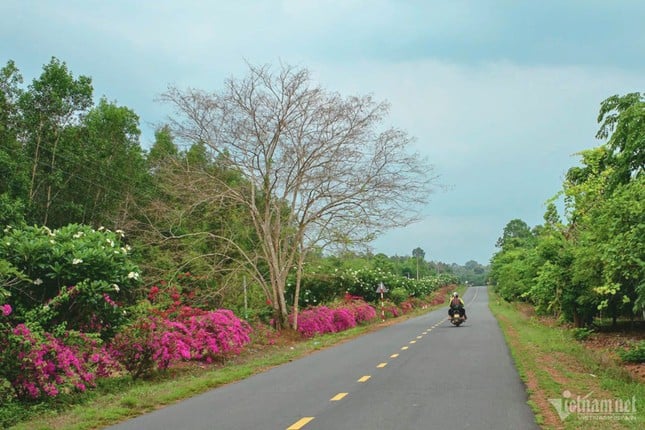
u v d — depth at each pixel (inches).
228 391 483.8
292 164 1041.5
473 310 2253.9
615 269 599.2
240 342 737.0
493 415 342.6
